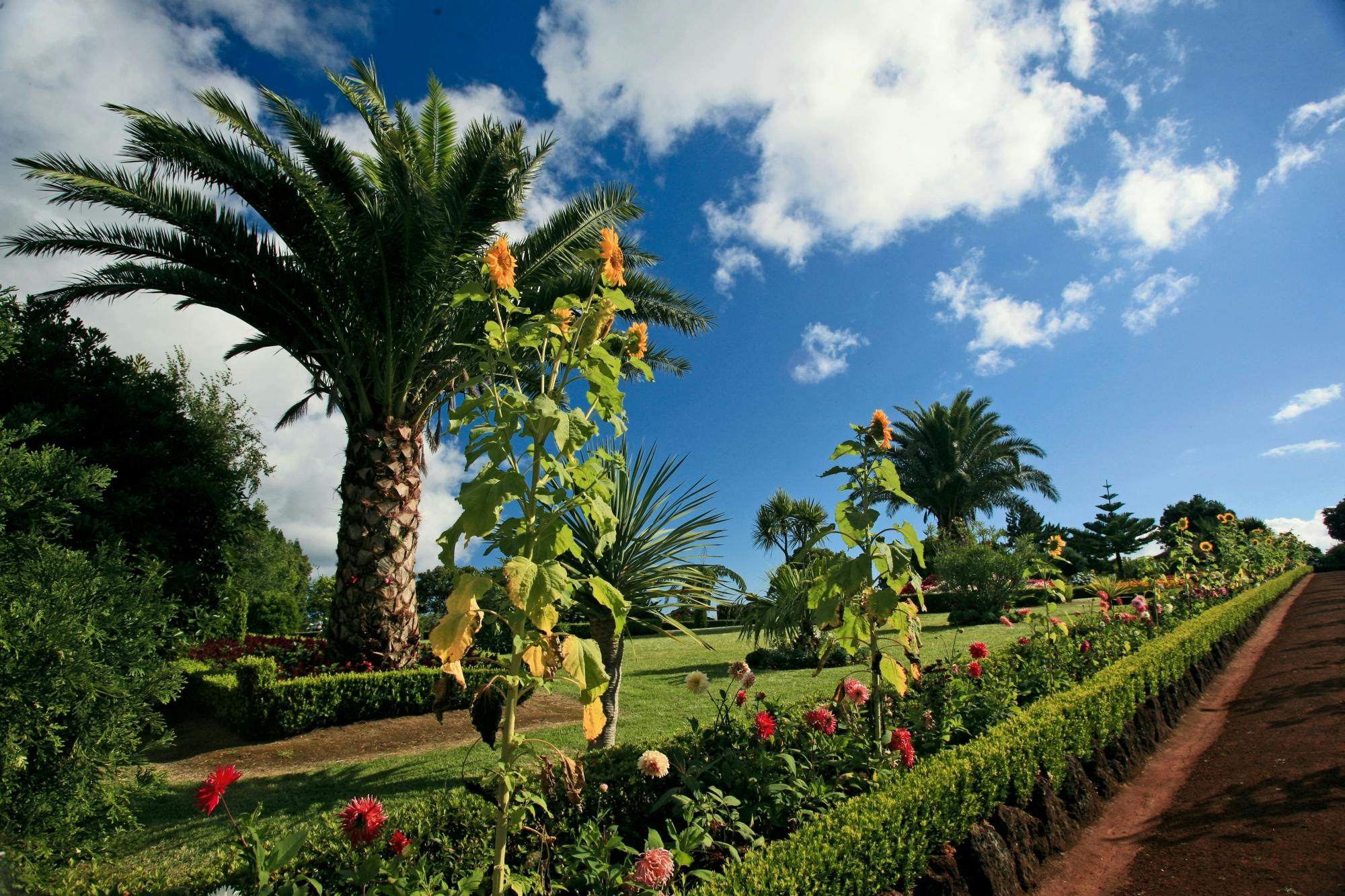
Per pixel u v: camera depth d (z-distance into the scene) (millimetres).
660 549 4777
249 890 2197
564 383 2516
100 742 3998
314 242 7781
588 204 8477
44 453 4430
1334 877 3090
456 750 6645
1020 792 3742
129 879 2496
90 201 7055
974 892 3080
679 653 14789
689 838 2516
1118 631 8625
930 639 12555
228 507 9195
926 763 3439
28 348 8008
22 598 3760
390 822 2641
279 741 7125
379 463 8594
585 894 2486
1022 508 26031
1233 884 3203
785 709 4043
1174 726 6504
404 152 8320
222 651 9992
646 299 9797
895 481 3484
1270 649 10562
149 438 8961
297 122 7641
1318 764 4723
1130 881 3408
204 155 7004
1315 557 32188
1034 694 5766
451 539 2062
